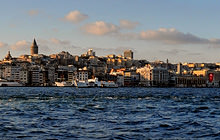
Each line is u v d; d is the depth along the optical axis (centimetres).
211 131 6631
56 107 11644
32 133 6278
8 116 8831
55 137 5928
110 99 16962
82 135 6100
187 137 6041
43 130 6581
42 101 15025
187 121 8006
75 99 16775
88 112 9912
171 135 6194
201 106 12681
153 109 11031
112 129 6725
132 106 12206
